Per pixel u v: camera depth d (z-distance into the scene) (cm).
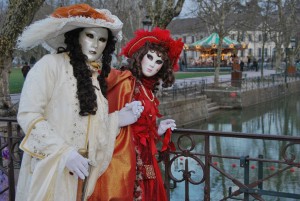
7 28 815
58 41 243
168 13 1197
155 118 273
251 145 1348
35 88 220
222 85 2605
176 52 282
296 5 3609
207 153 308
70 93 226
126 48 287
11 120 361
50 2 1764
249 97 2498
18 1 783
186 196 321
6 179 428
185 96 2014
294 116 2236
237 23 3062
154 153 272
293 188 823
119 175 243
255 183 302
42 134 214
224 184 850
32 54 2878
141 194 264
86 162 216
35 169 220
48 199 220
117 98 262
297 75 3784
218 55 2548
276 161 293
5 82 934
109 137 241
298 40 4069
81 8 230
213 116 2234
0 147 380
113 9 1866
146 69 274
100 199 242
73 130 226
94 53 236
